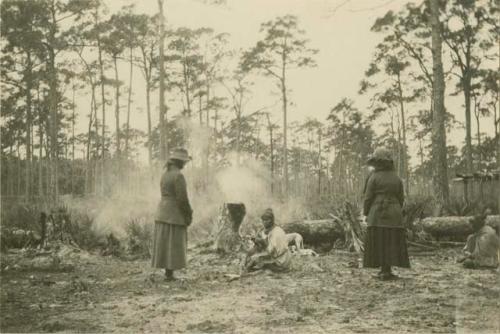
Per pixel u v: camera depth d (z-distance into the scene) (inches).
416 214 432.1
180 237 275.3
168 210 273.7
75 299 223.0
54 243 389.7
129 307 206.2
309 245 402.3
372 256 265.0
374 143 1891.0
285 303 210.1
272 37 1311.5
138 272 303.3
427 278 266.7
